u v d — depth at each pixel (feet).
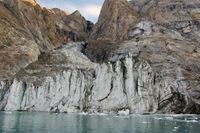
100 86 247.91
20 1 364.58
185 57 307.37
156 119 188.03
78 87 244.63
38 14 390.83
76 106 239.50
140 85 250.78
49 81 244.42
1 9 322.14
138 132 122.72
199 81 291.38
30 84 242.78
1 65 265.75
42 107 238.48
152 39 320.09
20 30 315.58
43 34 371.35
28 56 285.02
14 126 129.49
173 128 139.13
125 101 245.24
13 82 240.53
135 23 352.28
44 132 115.14
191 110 261.85
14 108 235.61
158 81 258.37
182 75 290.97
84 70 260.42
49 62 273.13
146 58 300.81
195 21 344.28
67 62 273.13
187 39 331.36
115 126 141.18
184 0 360.48
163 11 360.69
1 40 289.33
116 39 350.43
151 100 249.55
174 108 255.50
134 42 321.93
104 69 252.21
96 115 211.61
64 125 139.44
